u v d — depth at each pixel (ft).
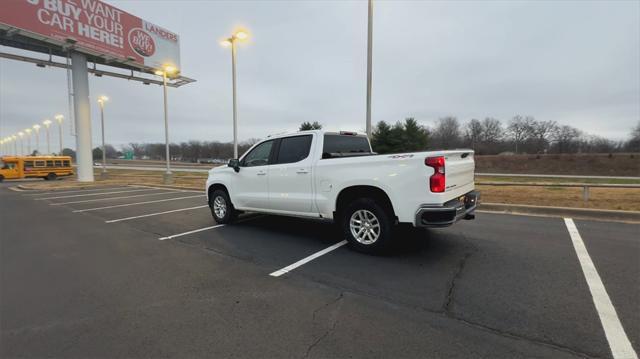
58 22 68.80
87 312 10.30
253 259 15.44
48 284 12.71
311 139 18.07
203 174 104.58
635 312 9.57
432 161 13.48
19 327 9.37
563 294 10.84
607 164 140.87
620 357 7.53
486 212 26.00
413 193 13.91
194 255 16.34
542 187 43.57
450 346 8.11
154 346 8.36
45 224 25.50
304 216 18.13
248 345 8.35
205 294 11.57
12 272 14.17
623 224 20.71
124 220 26.63
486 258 14.66
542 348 7.94
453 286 11.73
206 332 9.02
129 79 96.99
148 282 12.80
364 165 15.33
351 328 9.08
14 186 75.97
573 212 23.85
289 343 8.41
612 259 14.12
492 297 10.77
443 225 13.26
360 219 16.12
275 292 11.63
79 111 78.64
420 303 10.50
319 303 10.69
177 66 102.22
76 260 15.81
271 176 19.47
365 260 14.87
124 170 151.43
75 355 8.00
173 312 10.25
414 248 16.46
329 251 16.47
